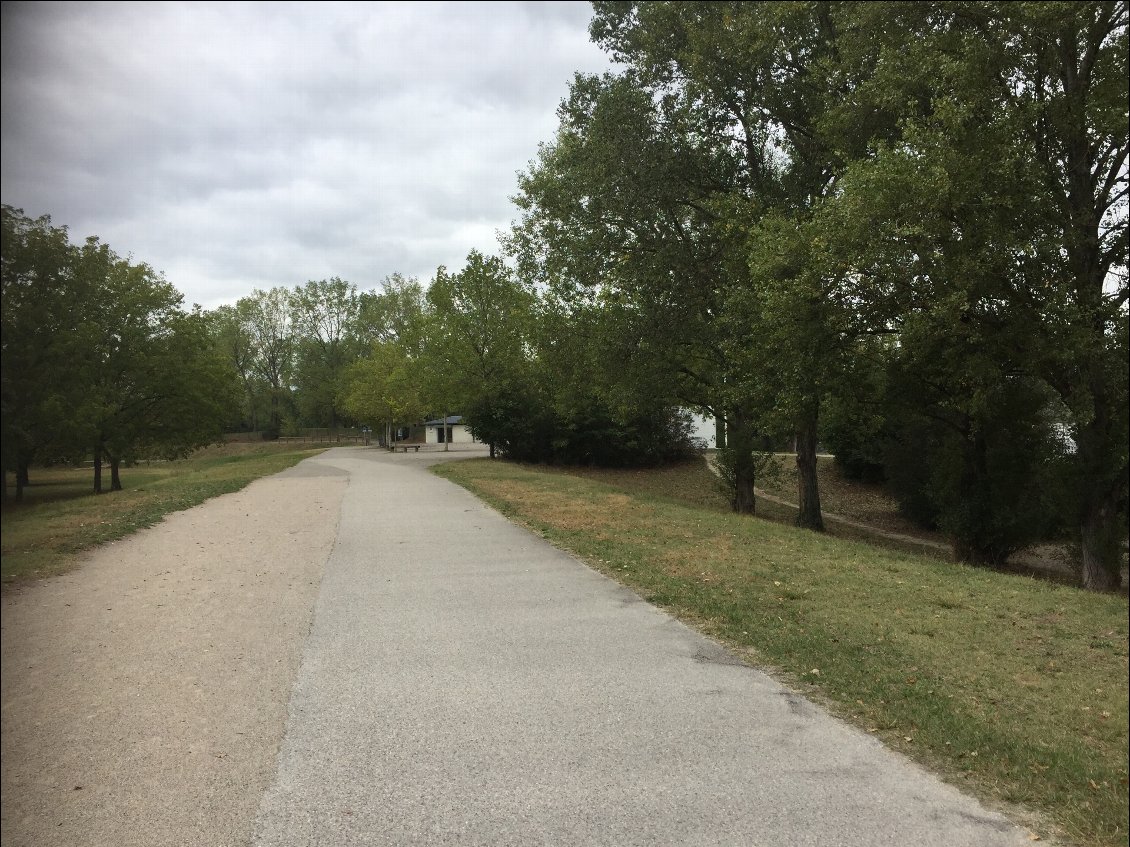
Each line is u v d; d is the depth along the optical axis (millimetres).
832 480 34719
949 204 11203
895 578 8930
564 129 21266
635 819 3400
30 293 11250
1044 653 6332
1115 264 13242
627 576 8344
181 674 5215
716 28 17000
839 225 12516
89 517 12875
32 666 5371
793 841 3244
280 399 84875
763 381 16375
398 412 56875
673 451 39625
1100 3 11547
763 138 19875
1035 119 12016
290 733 4273
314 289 84312
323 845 3180
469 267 36375
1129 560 19266
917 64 12523
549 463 38000
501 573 8555
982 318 12977
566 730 4340
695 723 4461
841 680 5215
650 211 18984
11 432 11719
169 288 37156
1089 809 3596
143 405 35625
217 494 17922
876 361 15609
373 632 6230
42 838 3215
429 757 3988
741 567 8938
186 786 3668
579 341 23766
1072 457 15086
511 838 3240
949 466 17578
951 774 3924
